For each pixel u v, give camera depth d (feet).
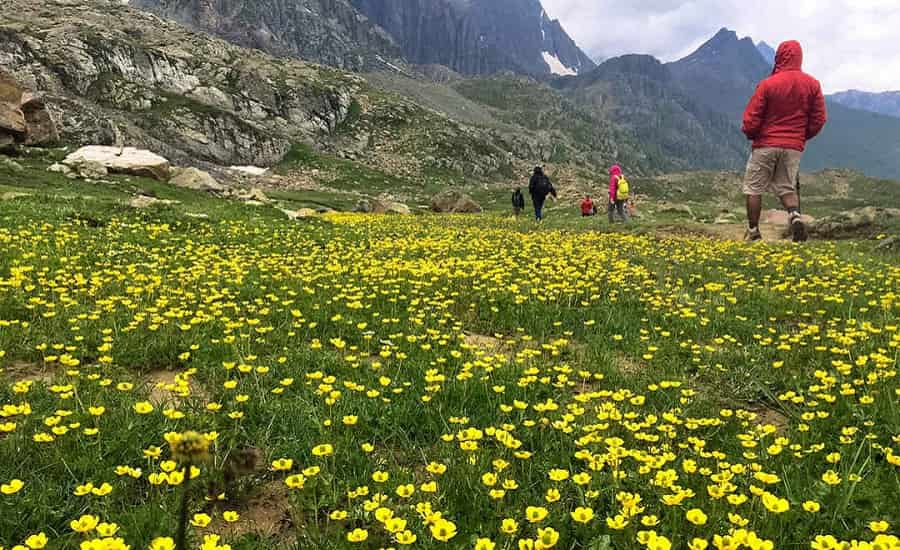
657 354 21.86
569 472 12.63
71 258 34.83
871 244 45.68
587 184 464.24
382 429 14.98
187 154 373.20
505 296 30.40
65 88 367.25
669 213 126.93
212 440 12.86
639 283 33.91
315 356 20.49
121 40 417.08
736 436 14.34
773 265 37.27
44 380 17.26
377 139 561.43
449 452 13.55
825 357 20.34
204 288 31.12
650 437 13.29
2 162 107.14
